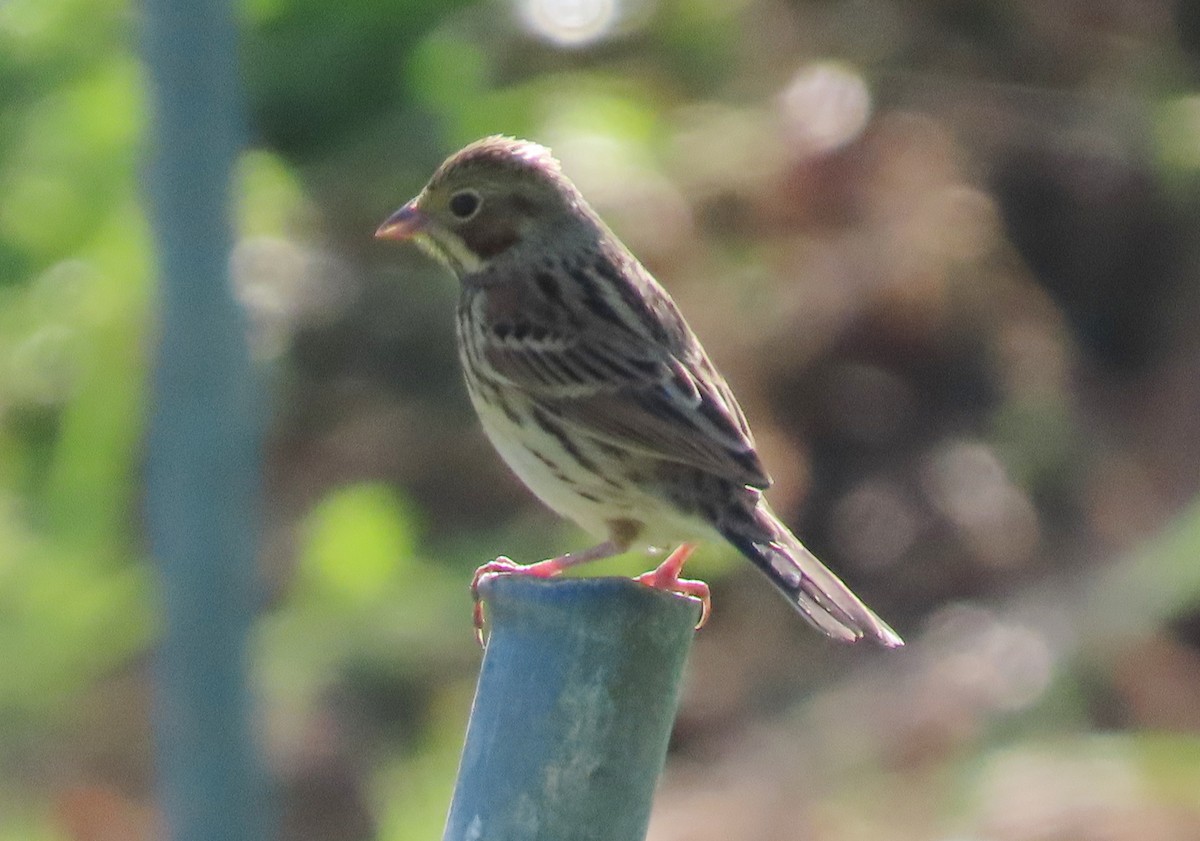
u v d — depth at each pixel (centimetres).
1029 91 1692
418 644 1327
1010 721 1367
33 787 1272
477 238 854
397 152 1514
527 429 828
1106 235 1678
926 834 1279
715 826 1295
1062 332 1622
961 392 1569
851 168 1550
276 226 1473
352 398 1466
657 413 800
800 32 1656
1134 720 1391
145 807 1273
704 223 1530
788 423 1532
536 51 1574
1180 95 1706
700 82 1606
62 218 1388
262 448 1367
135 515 1348
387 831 1256
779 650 1427
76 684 1305
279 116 1516
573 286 833
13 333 1376
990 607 1480
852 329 1530
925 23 1702
